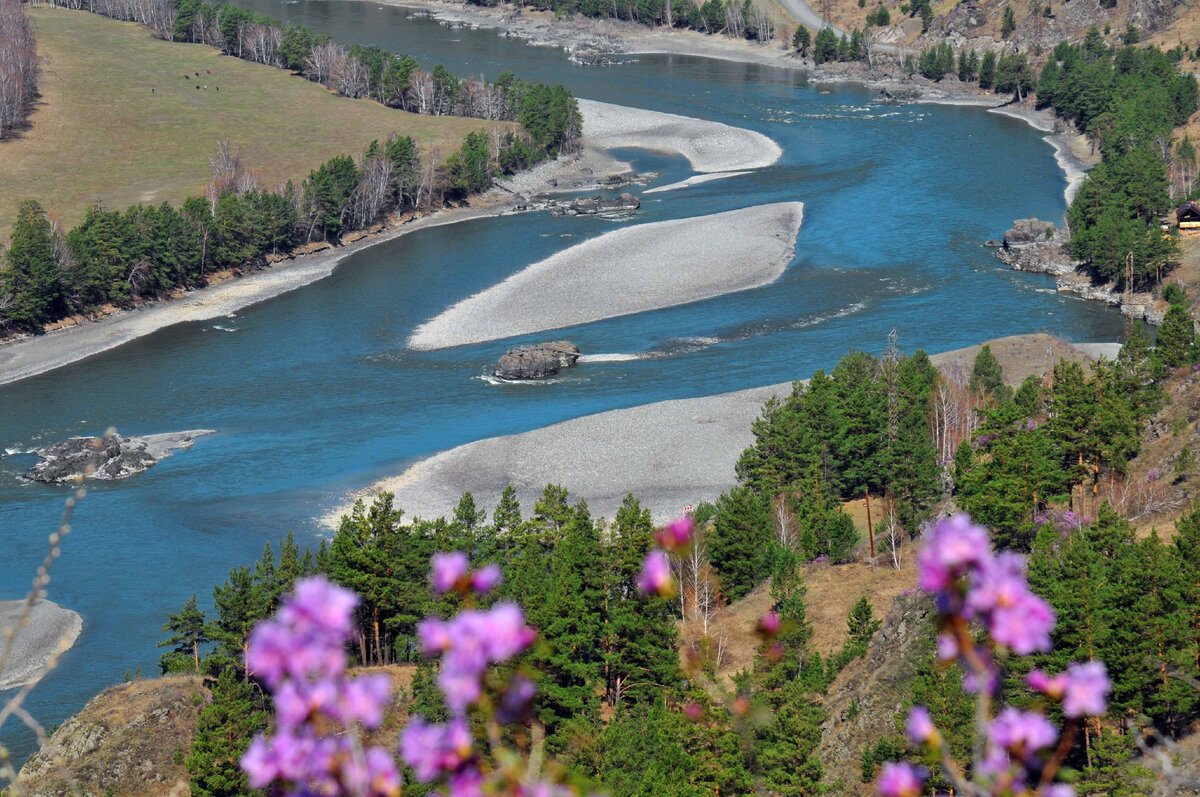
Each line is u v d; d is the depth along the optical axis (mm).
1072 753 85375
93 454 184125
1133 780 76500
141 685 115938
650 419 190750
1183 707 84375
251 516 167625
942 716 83375
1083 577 88250
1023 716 12445
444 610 114125
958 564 11109
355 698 10867
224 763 98812
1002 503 124562
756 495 145250
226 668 106062
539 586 109000
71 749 108375
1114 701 86750
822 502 146375
